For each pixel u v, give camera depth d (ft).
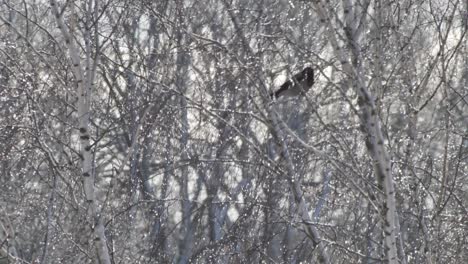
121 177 181.37
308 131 169.37
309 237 139.54
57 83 146.41
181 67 173.17
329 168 148.05
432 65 131.13
